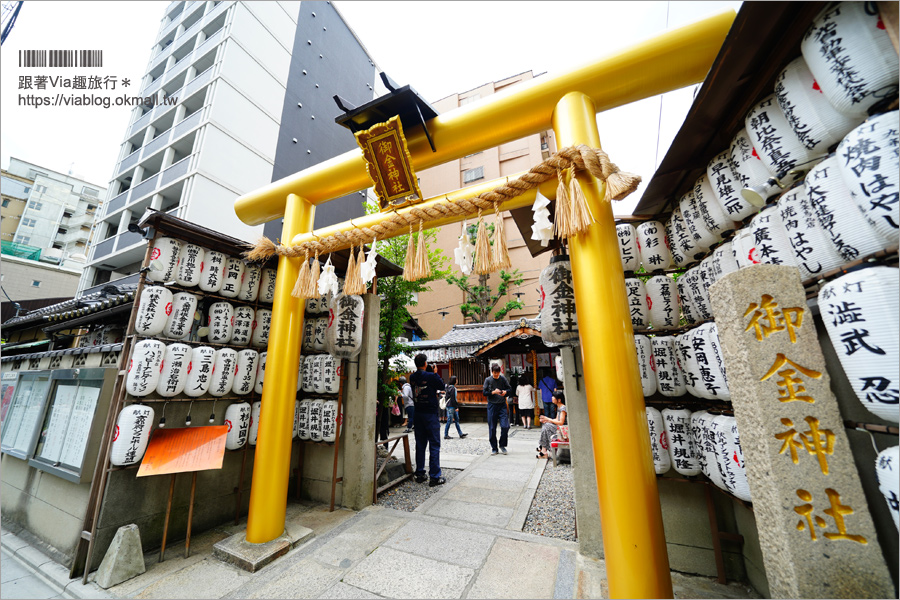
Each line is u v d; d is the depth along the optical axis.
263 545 2.71
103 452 2.69
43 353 4.18
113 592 2.26
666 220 2.81
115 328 4.85
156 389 2.87
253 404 3.56
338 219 13.34
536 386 10.12
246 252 3.53
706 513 2.38
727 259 2.04
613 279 2.05
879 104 1.19
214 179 10.31
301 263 3.36
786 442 1.38
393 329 5.34
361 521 3.24
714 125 1.95
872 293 1.16
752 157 1.76
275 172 11.95
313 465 3.94
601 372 1.93
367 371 3.85
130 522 2.72
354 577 2.34
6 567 2.72
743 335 1.51
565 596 2.04
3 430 3.94
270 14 12.80
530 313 17.52
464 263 2.58
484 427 9.75
